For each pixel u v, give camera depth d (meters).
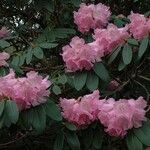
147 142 1.09
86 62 1.23
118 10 1.99
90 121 1.19
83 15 1.50
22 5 1.93
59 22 1.82
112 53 1.29
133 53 1.31
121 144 1.23
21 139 1.34
